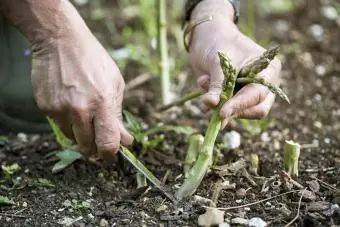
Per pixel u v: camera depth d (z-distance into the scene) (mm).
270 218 832
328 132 1067
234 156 957
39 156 989
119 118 854
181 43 1302
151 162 953
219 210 830
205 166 853
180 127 981
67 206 870
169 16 1393
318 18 1426
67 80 824
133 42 1330
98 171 940
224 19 902
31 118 1059
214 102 807
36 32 837
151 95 1178
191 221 829
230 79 794
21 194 899
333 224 809
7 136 1062
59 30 833
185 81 1225
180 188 861
